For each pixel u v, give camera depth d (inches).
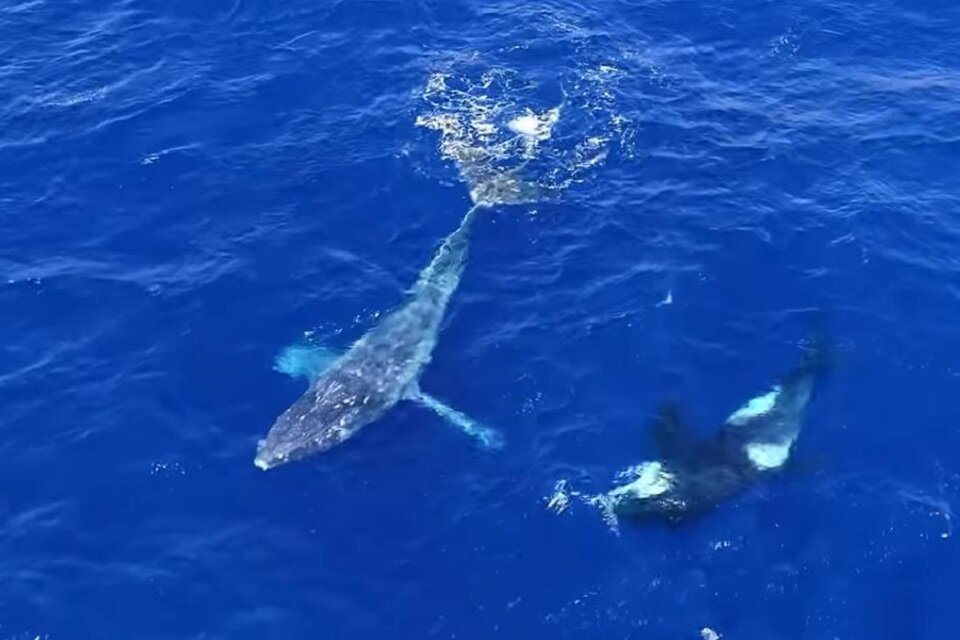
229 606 1230.9
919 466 1370.6
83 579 1253.7
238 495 1334.9
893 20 2158.0
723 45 2080.5
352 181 1748.3
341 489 1338.6
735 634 1205.7
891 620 1221.7
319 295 1571.1
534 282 1595.7
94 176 1753.2
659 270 1615.4
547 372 1475.1
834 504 1323.8
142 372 1469.0
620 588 1240.8
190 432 1402.6
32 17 2079.2
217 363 1482.5
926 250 1659.7
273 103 1892.2
